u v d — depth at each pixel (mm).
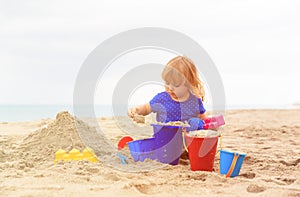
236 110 12977
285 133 6594
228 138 5836
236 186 2705
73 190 2436
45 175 2822
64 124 4145
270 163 3666
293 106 20625
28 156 3648
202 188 2619
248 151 4418
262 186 2672
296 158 3957
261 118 10180
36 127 7098
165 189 2570
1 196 2279
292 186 2764
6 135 5387
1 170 3023
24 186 2506
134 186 2578
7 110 17797
